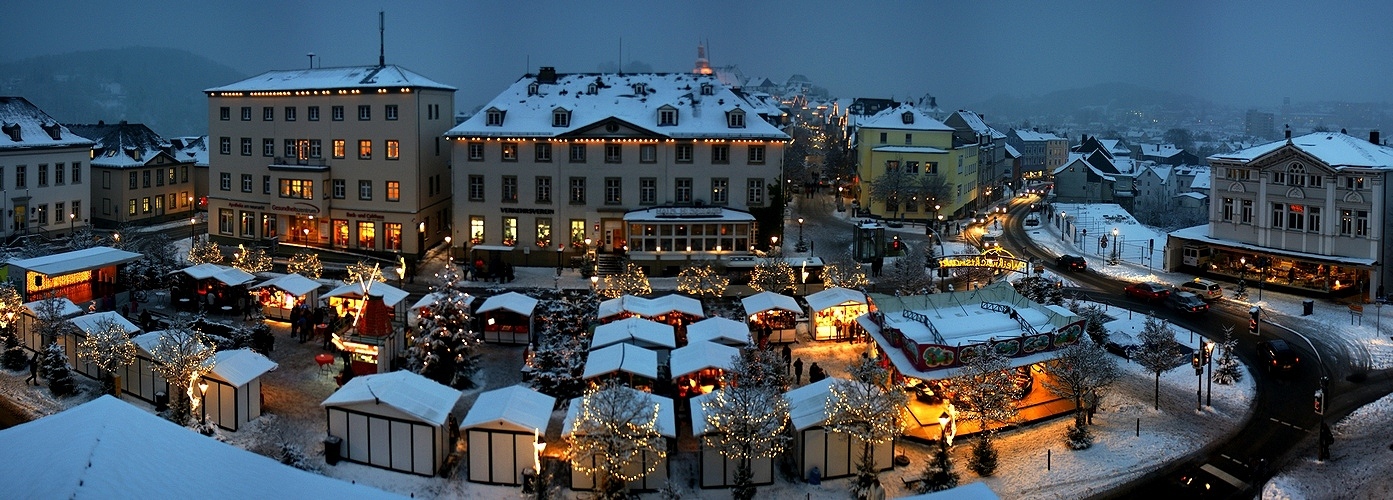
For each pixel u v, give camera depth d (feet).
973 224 374.63
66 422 89.40
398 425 127.24
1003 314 164.35
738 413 120.47
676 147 260.62
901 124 382.42
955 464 131.44
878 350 169.17
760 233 264.31
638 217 250.98
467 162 263.70
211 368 140.77
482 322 187.42
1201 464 131.54
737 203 262.88
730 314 197.36
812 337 192.95
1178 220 477.77
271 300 203.62
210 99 288.92
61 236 295.89
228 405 140.36
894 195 372.38
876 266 256.73
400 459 127.85
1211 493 122.93
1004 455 134.41
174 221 355.56
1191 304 210.59
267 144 283.38
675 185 262.06
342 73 281.13
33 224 296.10
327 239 279.90
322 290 229.04
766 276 222.89
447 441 132.26
